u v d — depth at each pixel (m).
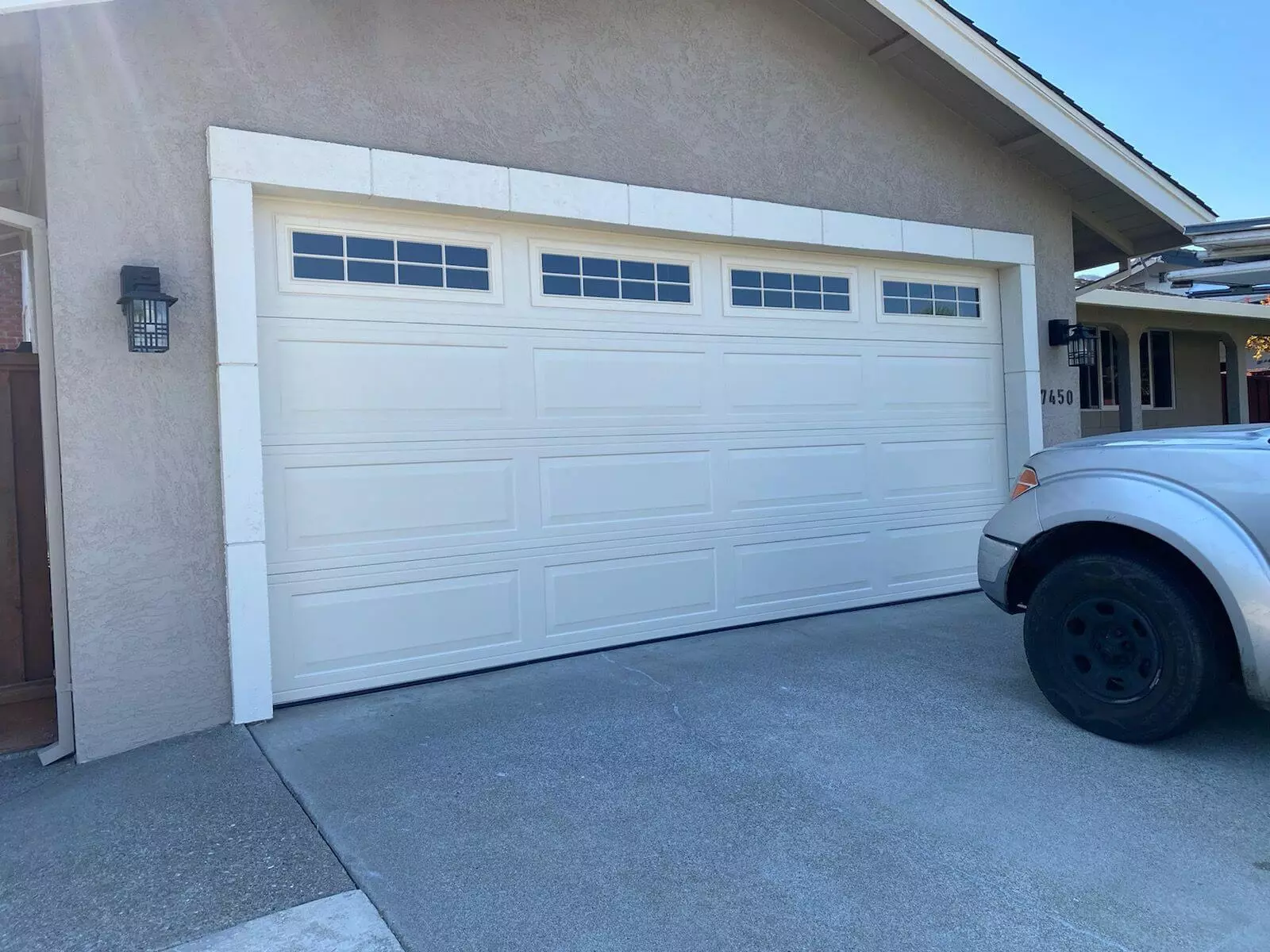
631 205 5.29
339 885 2.75
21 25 3.89
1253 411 15.96
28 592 4.37
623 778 3.50
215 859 2.92
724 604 5.84
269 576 4.40
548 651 5.19
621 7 5.29
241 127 4.23
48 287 4.00
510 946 2.44
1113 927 2.51
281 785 3.48
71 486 3.87
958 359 6.95
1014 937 2.47
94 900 2.71
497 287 5.04
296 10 4.36
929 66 6.27
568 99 5.10
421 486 4.80
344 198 4.49
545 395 5.19
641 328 5.52
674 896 2.68
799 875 2.79
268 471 4.40
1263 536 3.38
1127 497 3.74
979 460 7.04
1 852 3.06
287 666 4.44
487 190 4.81
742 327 5.92
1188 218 7.01
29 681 4.36
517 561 5.08
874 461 6.50
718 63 5.66
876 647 5.34
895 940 2.46
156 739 4.03
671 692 4.54
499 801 3.31
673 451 5.64
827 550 6.29
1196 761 3.58
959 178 6.72
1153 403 13.80
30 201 5.88
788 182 5.95
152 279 3.88
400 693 4.62
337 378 4.59
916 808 3.22
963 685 4.55
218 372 4.13
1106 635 3.82
